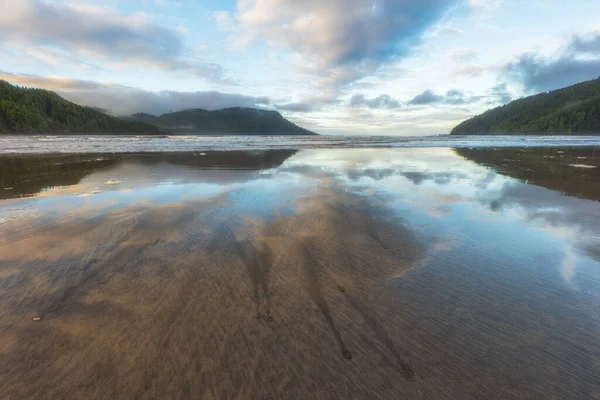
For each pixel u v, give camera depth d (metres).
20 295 3.58
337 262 4.66
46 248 4.89
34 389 2.35
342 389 2.40
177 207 7.39
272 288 3.89
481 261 4.72
